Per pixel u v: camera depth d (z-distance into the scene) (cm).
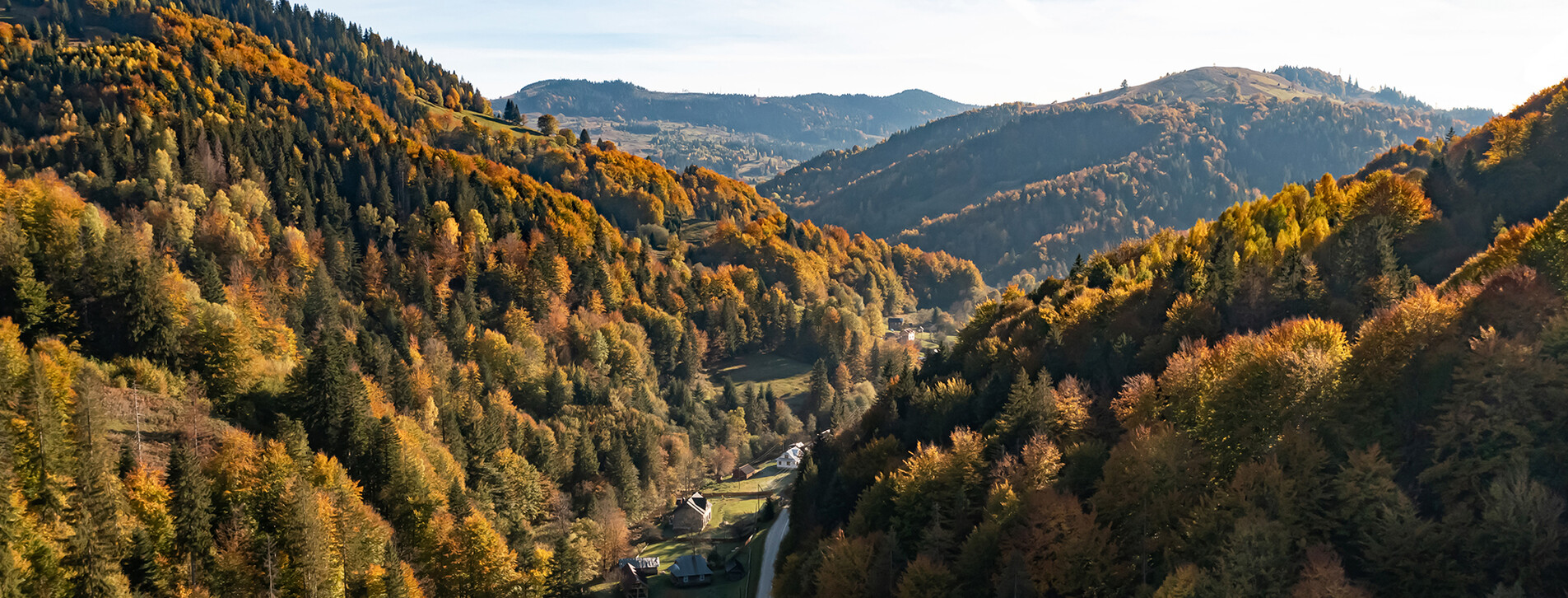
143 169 17712
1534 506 4875
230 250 15950
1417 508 5447
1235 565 5394
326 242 17800
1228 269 10062
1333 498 5819
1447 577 5075
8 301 9150
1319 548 5366
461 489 9925
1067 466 7631
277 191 19175
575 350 18725
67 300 9356
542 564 9950
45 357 7825
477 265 19700
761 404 19838
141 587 6488
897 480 8188
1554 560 4753
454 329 16862
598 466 14038
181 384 9219
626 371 18950
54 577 6056
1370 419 6228
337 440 9288
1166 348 9075
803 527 10169
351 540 7706
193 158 18100
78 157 17800
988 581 6931
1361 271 9412
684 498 14888
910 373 11575
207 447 8194
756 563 11469
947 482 7912
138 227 14550
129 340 9500
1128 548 6581
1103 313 10531
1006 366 10512
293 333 12988
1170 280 10525
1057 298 12306
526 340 17562
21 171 16388
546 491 12519
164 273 10606
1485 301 6469
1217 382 7125
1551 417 5450
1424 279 9769
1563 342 5678
